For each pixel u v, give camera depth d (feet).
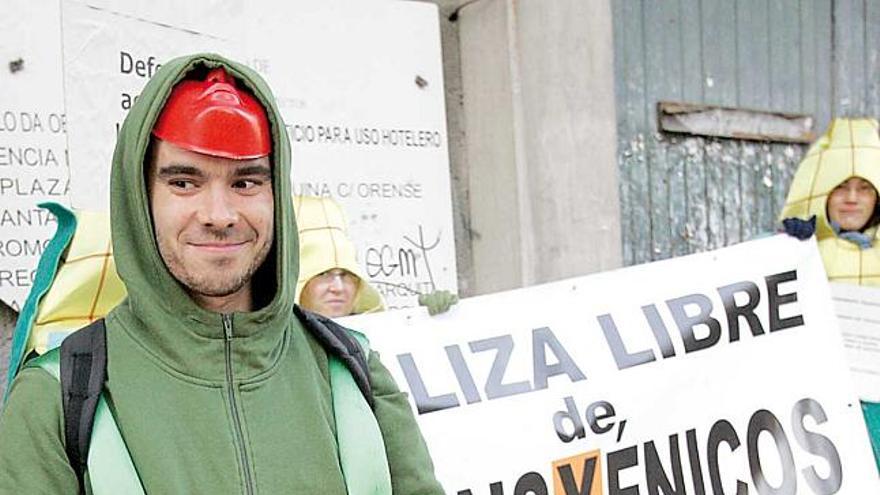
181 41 8.89
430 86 10.54
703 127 12.81
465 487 7.52
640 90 12.33
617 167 11.34
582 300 8.12
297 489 4.69
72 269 6.84
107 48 8.41
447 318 7.73
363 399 5.15
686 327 8.29
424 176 10.50
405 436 5.29
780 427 8.36
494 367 7.74
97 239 6.94
